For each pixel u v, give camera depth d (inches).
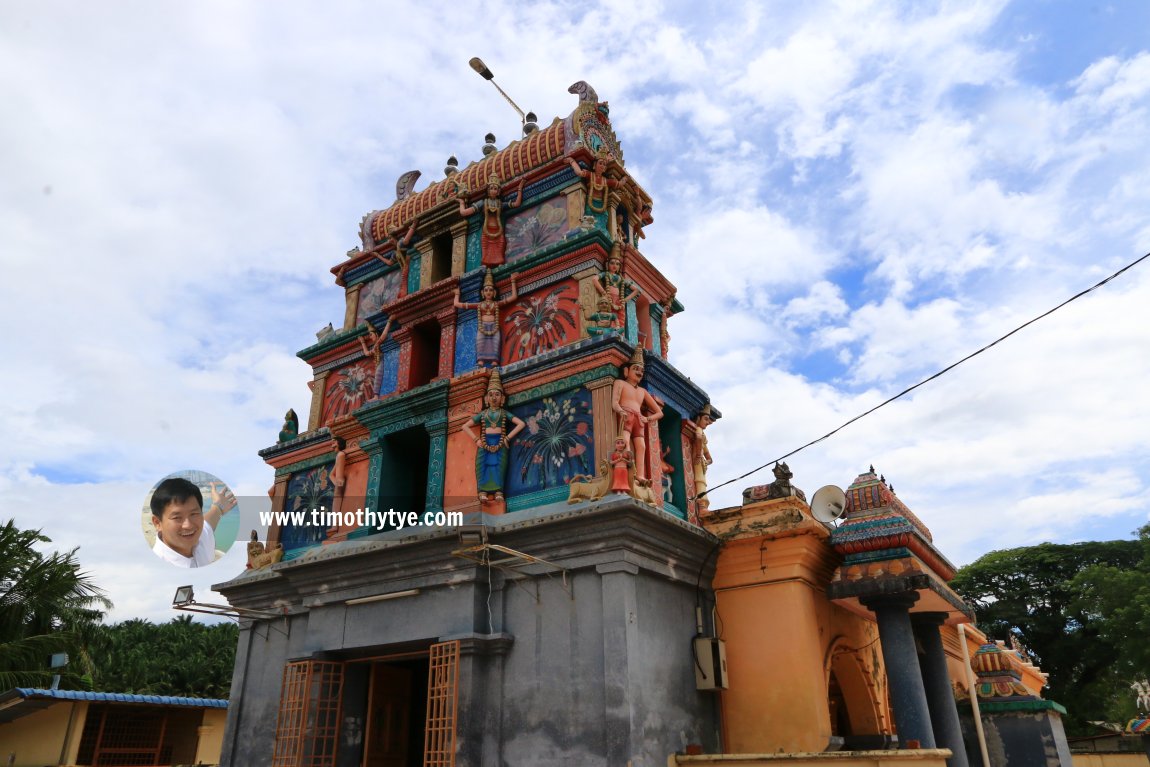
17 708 677.9
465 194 565.6
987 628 1553.9
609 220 531.5
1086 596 1274.6
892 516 422.3
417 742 528.1
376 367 572.1
